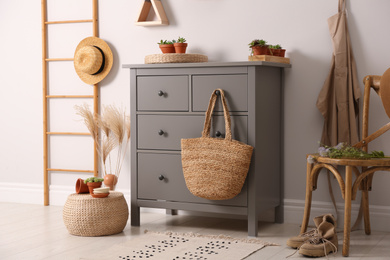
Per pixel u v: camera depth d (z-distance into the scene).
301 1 3.33
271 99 3.21
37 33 4.09
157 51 3.75
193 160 3.04
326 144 3.26
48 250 2.75
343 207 3.26
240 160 2.91
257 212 3.03
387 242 2.89
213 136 3.07
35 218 3.56
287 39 3.38
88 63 3.80
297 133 3.38
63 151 4.05
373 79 3.00
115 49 3.88
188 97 3.12
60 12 4.01
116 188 3.90
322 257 2.61
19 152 4.19
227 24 3.53
